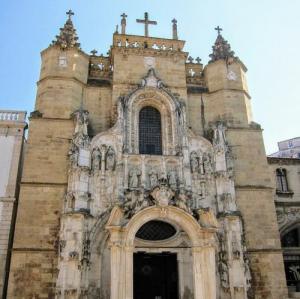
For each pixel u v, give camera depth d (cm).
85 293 2759
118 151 3250
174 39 4038
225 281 2964
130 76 3722
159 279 3142
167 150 3459
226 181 3262
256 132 3619
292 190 4316
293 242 4194
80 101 3556
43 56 3731
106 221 3034
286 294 3067
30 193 3025
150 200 3011
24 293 2748
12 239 3112
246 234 3200
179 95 3731
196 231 2942
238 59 3978
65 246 2805
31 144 3200
